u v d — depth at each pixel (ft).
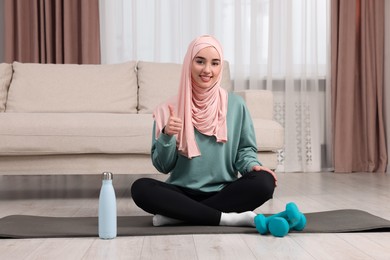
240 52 16.03
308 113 16.37
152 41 15.94
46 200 10.93
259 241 6.66
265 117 11.49
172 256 5.97
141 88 12.87
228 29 16.17
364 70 16.29
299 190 12.12
